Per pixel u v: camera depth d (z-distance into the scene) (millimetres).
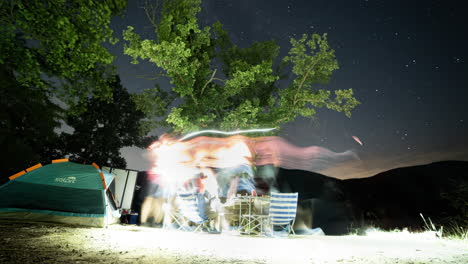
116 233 4898
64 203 5891
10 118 10719
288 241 4945
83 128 15547
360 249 4066
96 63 7664
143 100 11258
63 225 5512
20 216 5543
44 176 5961
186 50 9102
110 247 3424
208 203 6762
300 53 11109
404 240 5613
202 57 10914
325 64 11094
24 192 5730
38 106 11125
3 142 10531
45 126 11789
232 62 11281
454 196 7348
